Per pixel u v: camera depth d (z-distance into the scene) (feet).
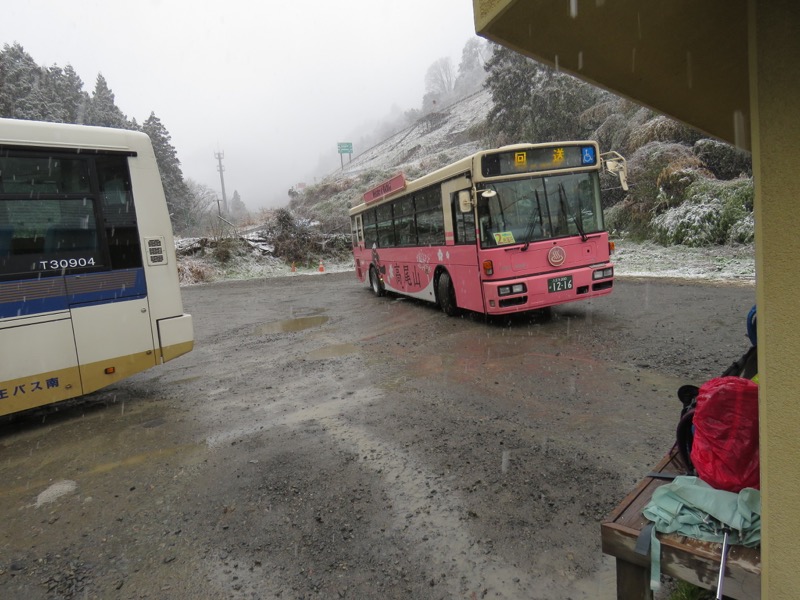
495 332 28.35
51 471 15.24
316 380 22.43
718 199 55.77
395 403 18.33
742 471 6.54
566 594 8.46
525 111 87.56
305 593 8.93
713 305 30.17
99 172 19.66
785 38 4.67
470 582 8.91
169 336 21.34
